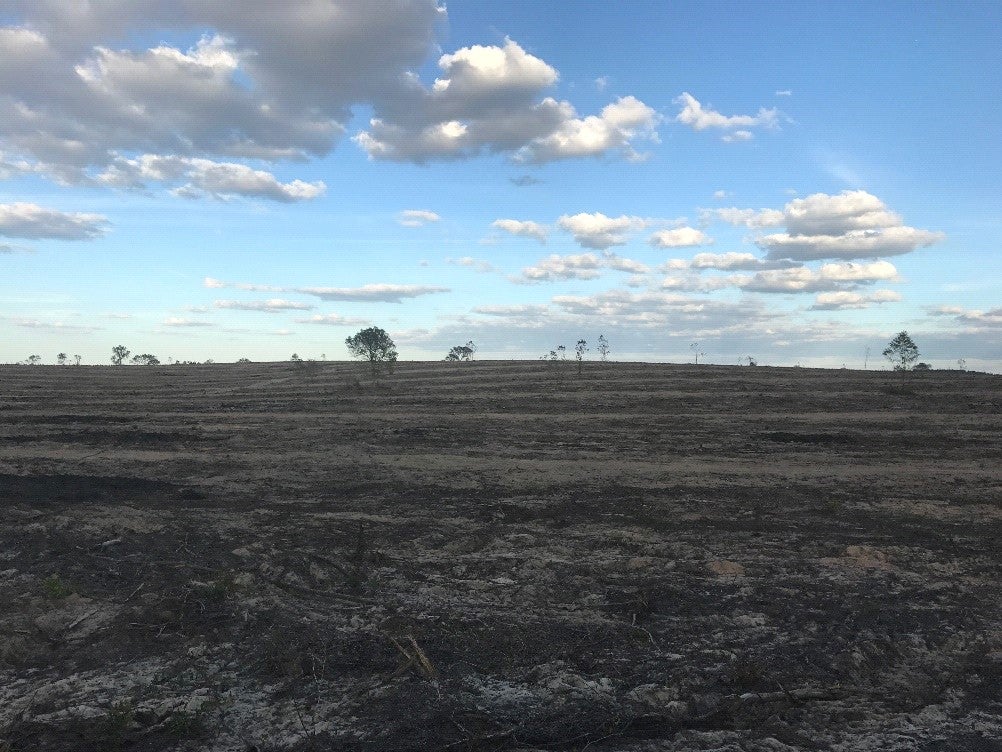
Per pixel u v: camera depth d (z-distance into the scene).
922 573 8.43
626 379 34.22
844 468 15.36
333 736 5.20
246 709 5.59
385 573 8.55
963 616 7.21
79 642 6.70
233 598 7.71
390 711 5.52
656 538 9.88
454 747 5.07
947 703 5.69
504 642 6.63
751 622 7.08
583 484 13.71
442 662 6.29
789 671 6.12
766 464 15.87
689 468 15.28
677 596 7.71
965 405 24.73
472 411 25.28
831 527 10.56
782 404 25.83
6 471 15.84
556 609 7.45
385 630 6.92
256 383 38.50
